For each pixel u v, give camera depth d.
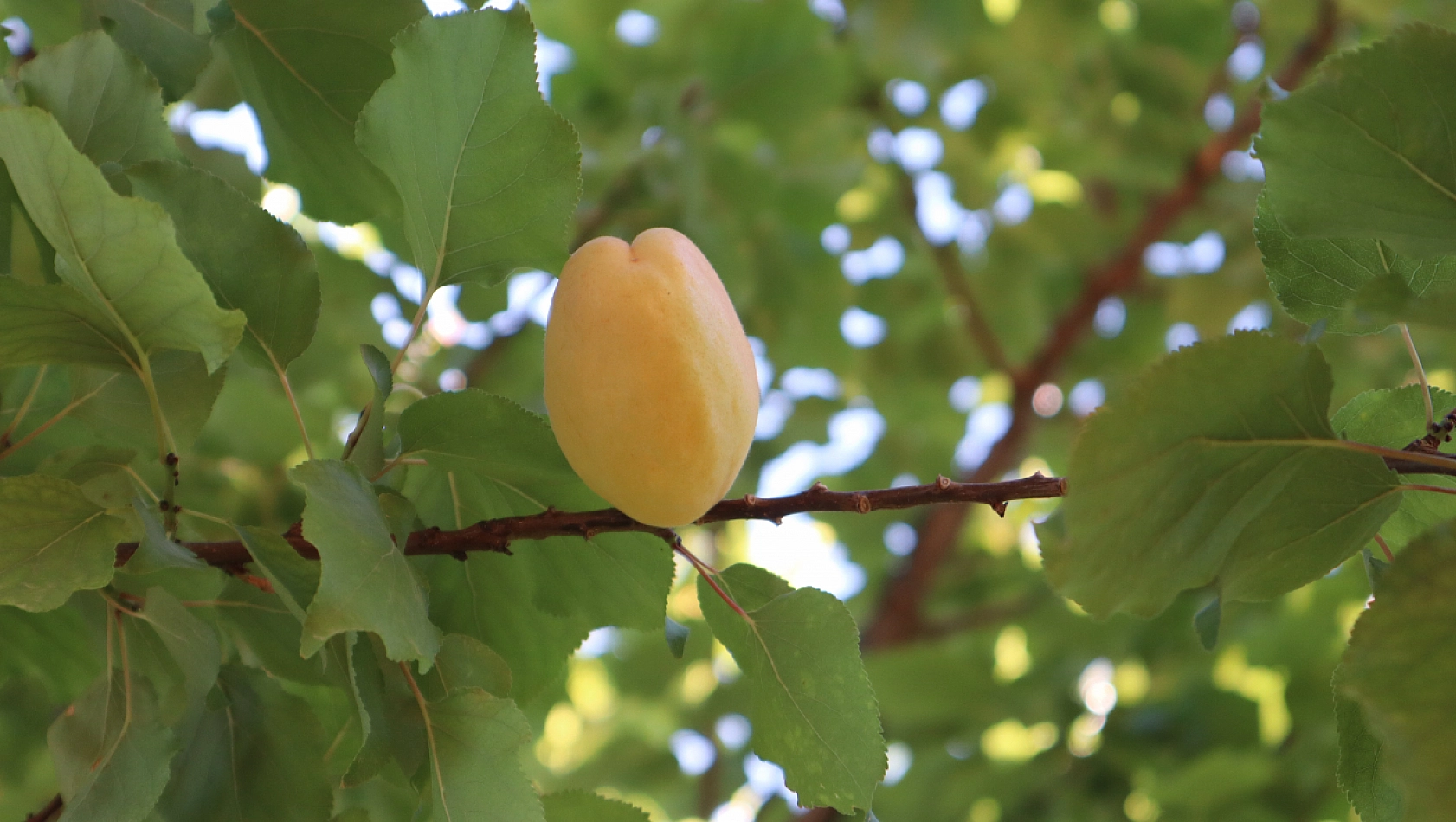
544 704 0.63
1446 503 0.54
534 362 1.29
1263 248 0.54
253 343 0.55
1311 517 0.50
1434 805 0.48
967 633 1.55
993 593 1.73
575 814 0.57
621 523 0.55
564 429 0.53
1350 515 0.50
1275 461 0.49
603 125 1.30
